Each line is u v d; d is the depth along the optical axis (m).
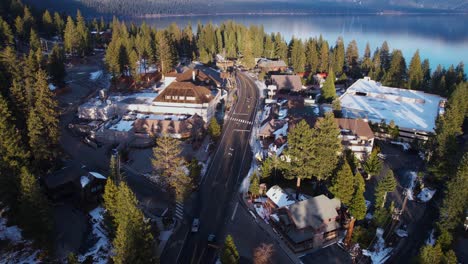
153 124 95.75
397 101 130.25
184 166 82.56
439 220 68.25
